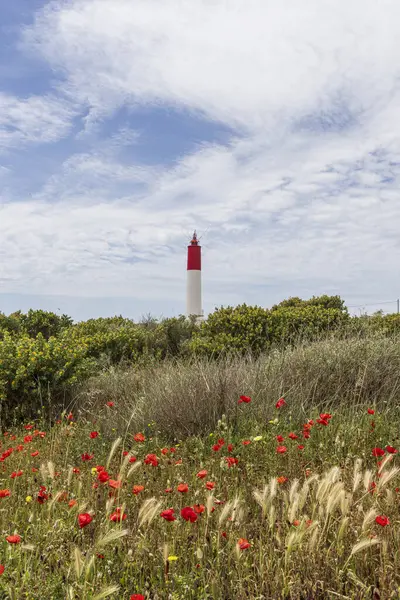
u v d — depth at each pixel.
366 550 2.67
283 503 2.96
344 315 11.62
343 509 2.56
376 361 6.98
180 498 3.51
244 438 5.19
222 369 6.99
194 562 2.69
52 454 5.09
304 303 15.53
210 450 4.99
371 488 3.28
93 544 2.74
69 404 7.60
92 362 8.43
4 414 7.23
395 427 5.42
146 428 5.86
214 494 3.68
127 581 2.50
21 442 5.94
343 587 2.42
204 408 5.89
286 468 4.24
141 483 4.00
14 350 7.89
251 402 6.02
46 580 2.45
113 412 6.72
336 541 2.65
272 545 2.69
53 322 14.08
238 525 2.90
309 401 6.45
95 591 2.29
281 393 6.34
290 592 2.34
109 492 3.24
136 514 3.22
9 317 14.07
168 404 6.09
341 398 6.41
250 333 10.33
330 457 4.44
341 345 7.55
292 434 4.54
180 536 2.92
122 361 9.96
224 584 2.42
